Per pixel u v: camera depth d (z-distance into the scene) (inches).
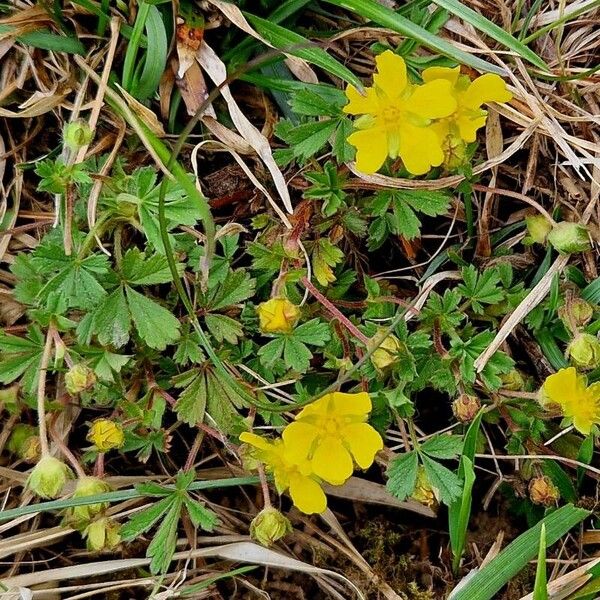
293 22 12.1
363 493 12.2
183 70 11.9
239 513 12.2
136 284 11.6
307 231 11.9
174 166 10.9
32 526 11.9
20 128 12.2
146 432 11.8
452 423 12.4
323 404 11.1
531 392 11.9
